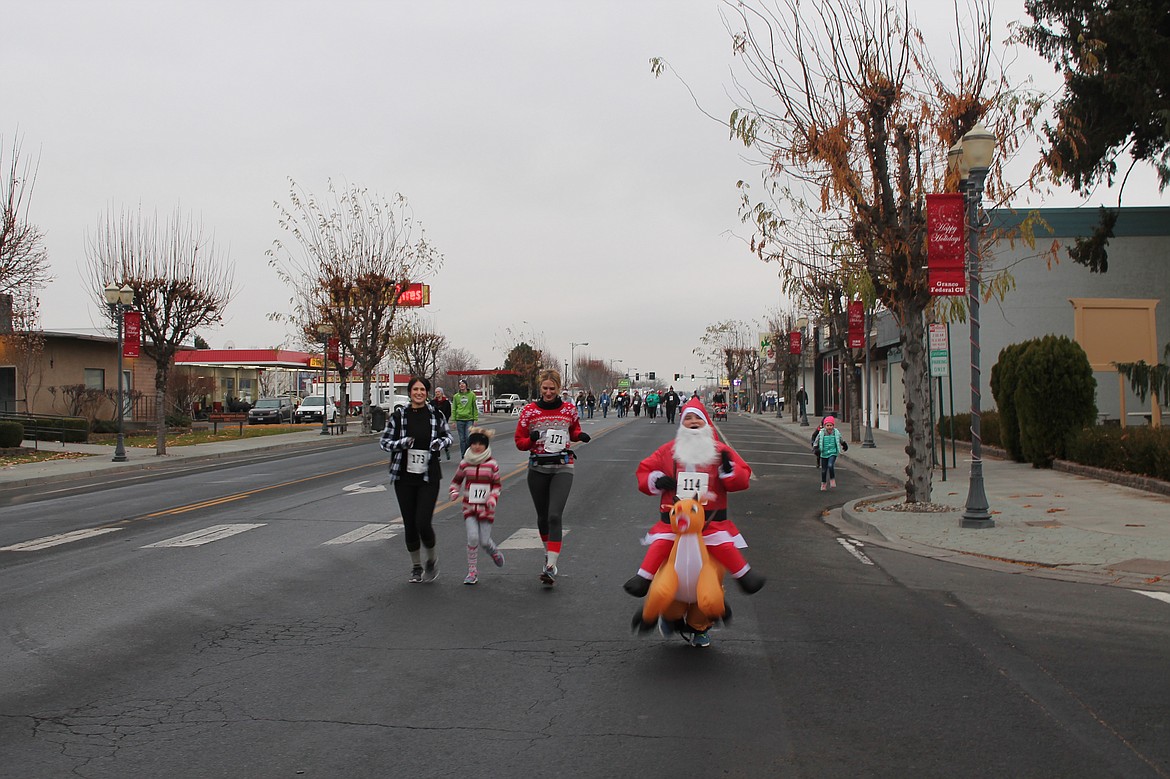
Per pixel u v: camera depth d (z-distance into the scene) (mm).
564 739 5324
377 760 5039
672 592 6840
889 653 7070
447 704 5961
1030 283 31328
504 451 29141
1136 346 27156
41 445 35125
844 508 15523
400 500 9805
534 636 7637
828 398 65500
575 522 14359
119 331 28594
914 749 5133
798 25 14875
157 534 13336
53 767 4949
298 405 70000
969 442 29500
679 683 6344
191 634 7746
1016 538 12305
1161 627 7867
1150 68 24375
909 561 11211
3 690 6285
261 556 11422
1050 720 5582
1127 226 30766
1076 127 16766
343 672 6664
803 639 7496
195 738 5379
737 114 14312
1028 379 21969
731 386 107188
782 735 5359
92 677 6574
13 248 32031
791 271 15812
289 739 5359
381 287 45375
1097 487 17875
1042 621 8094
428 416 9773
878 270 15320
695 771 4852
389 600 9008
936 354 20547
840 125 14555
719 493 7441
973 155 13672
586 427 49875
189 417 51594
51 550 12070
